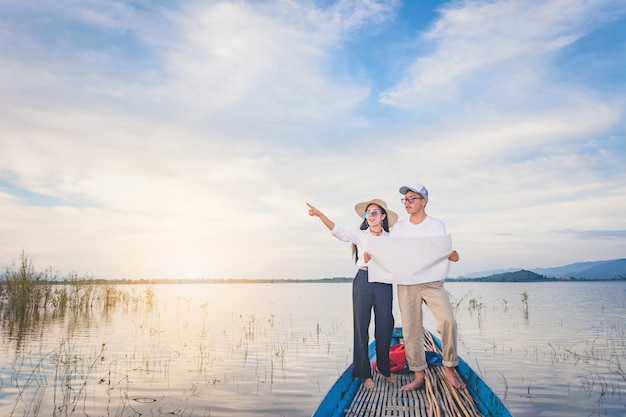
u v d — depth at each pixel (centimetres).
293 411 652
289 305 3028
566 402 700
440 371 617
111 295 2559
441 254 525
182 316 2036
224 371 898
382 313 563
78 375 852
